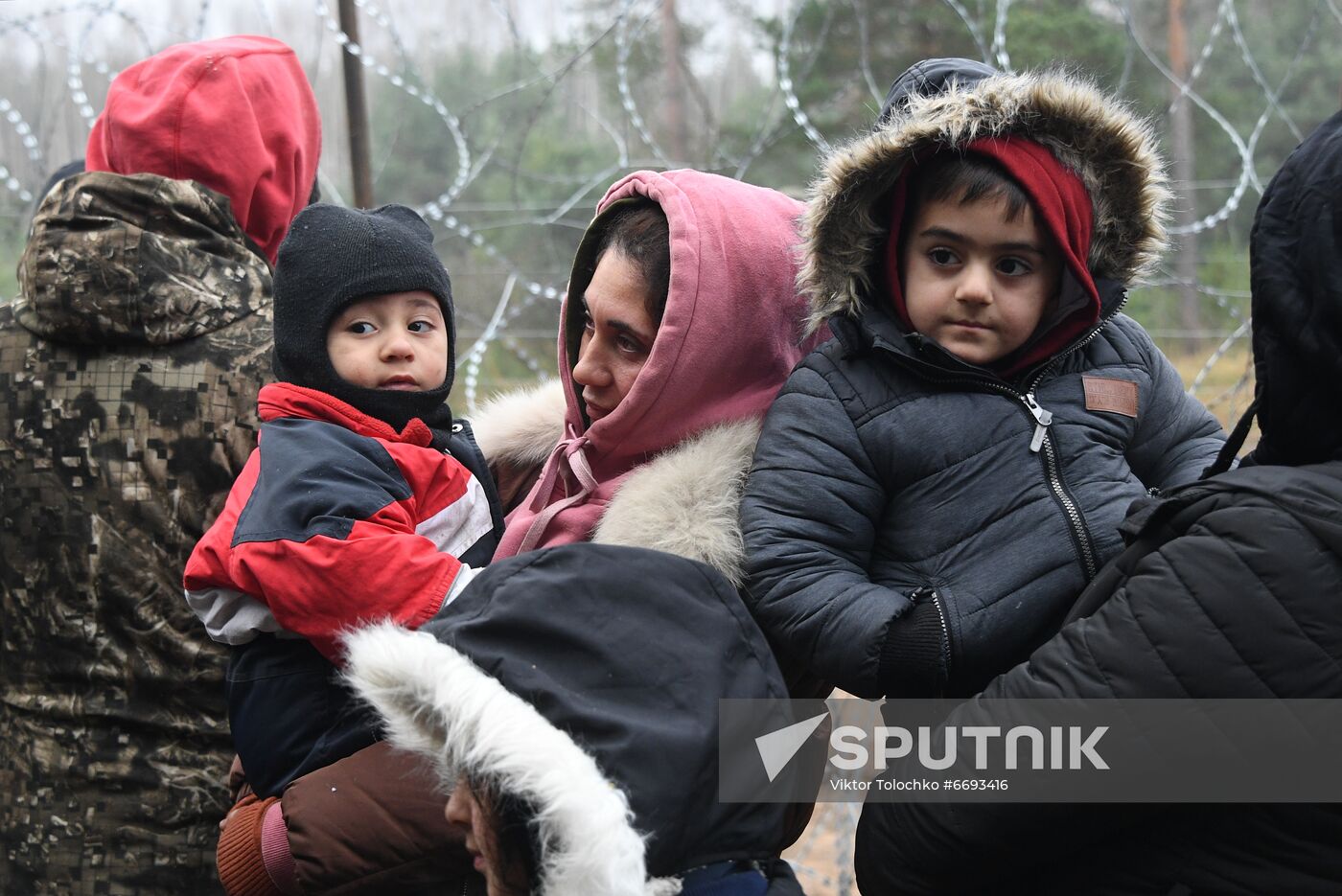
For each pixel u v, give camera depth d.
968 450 1.35
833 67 10.05
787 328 1.57
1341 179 1.12
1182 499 1.15
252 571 1.34
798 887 1.16
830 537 1.36
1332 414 1.15
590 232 1.59
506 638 1.09
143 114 1.88
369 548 1.33
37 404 1.70
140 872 1.66
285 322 1.54
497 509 1.63
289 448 1.44
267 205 1.99
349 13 2.94
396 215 1.64
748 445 1.46
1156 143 1.44
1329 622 1.06
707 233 1.49
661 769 1.02
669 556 1.15
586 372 1.54
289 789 1.32
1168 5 12.59
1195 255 8.52
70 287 1.67
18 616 1.72
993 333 1.38
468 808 1.08
